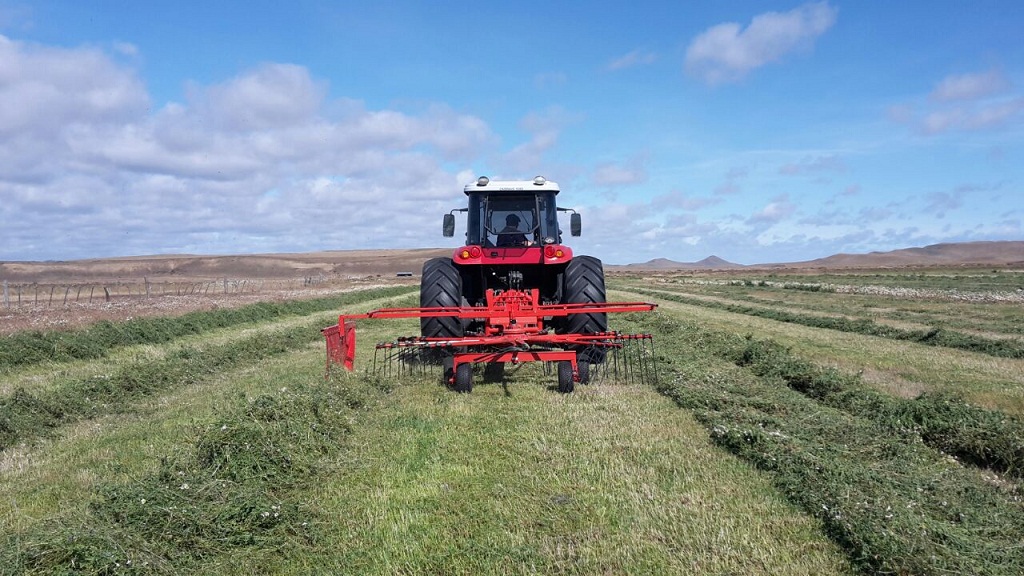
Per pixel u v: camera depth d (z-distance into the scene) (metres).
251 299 26.12
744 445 5.10
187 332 14.90
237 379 9.00
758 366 9.20
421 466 4.86
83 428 6.60
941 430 5.81
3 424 6.30
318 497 4.34
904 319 17.77
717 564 3.33
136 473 4.84
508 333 7.65
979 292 29.95
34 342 10.96
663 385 7.64
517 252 8.89
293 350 12.45
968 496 4.33
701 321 17.31
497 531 3.73
